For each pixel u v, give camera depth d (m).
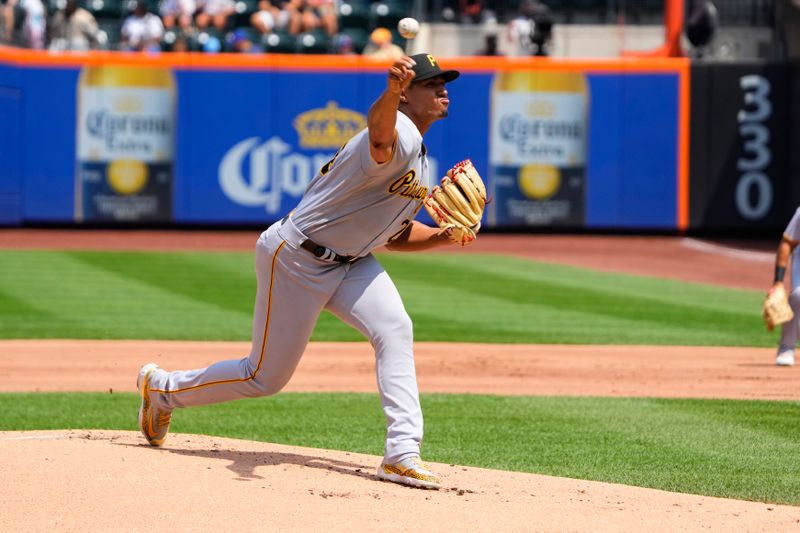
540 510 17.48
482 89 87.38
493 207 87.81
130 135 87.50
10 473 18.50
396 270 69.50
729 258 77.44
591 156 87.31
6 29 87.94
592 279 65.69
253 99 87.69
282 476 19.05
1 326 45.22
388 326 18.94
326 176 18.52
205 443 22.19
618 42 94.94
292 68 87.44
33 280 60.81
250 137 87.75
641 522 16.94
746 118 86.12
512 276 66.62
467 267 71.38
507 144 87.56
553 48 93.94
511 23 94.19
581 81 87.06
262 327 19.42
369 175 18.02
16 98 86.12
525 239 86.62
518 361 37.97
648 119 86.75
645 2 96.50
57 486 17.77
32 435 22.39
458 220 19.22
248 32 94.69
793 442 24.72
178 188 88.06
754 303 56.12
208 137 87.75
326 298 19.11
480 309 52.56
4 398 30.03
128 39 92.75
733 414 28.25
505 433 25.70
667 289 61.56
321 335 45.34
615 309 53.09
